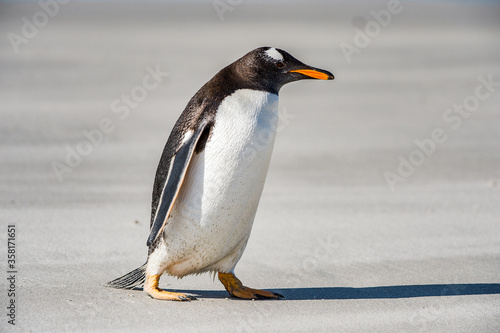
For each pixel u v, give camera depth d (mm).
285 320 10508
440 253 14688
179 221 11078
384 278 12961
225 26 93250
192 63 50188
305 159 24828
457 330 10195
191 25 95062
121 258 13812
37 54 54469
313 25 95312
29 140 25719
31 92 36812
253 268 13688
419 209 18641
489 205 19047
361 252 14789
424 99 38156
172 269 11680
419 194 20312
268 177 22328
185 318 10445
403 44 67062
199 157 10898
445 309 11133
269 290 12234
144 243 14984
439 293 12008
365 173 22891
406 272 13359
